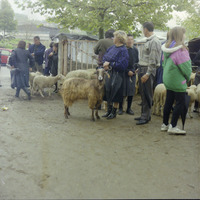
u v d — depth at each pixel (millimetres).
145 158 2955
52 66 7844
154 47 4242
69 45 7754
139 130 4199
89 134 3855
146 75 4324
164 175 2510
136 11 7617
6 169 2533
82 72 6766
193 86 5258
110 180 2359
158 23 8141
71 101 4723
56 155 2896
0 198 1965
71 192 2105
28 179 2330
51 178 2340
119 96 4730
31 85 7238
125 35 4523
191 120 5066
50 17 6191
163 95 5145
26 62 6379
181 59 3596
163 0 7477
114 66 4508
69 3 6227
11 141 3379
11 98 6293
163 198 2057
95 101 4582
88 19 6969
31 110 5266
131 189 2199
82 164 2699
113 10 7617
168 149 3291
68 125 4324
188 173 2566
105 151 3141
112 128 4270
